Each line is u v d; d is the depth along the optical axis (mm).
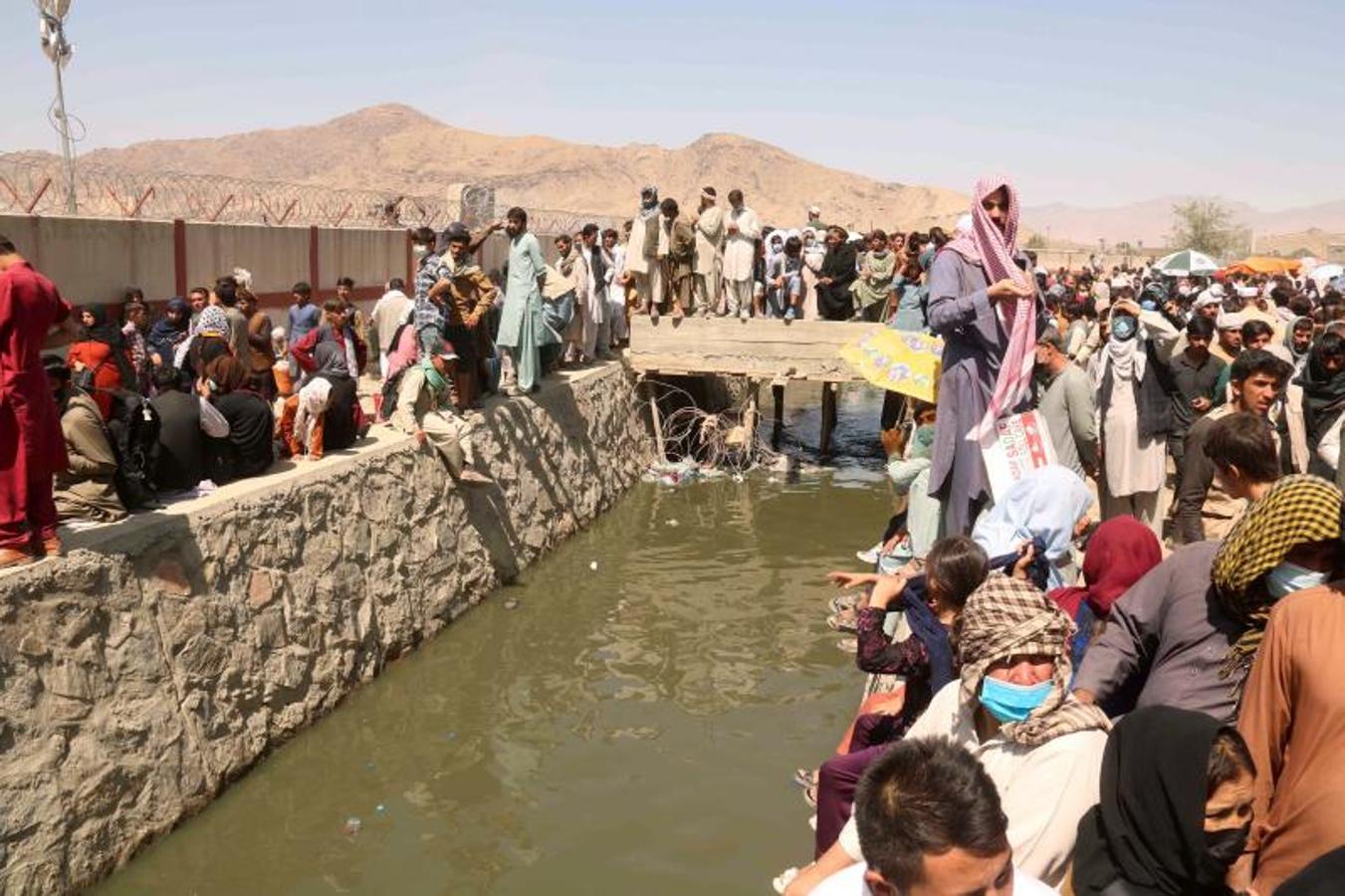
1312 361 7258
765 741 8539
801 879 3195
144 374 9844
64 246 10000
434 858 6809
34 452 6203
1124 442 8664
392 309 12672
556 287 14820
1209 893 2607
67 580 6418
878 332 8023
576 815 7363
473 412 12391
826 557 13484
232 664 7668
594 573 12727
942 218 71438
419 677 9633
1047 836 2908
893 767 2338
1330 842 2766
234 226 13039
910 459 7879
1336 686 2822
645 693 9461
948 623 4031
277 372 10008
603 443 16078
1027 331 5656
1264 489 3920
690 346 17656
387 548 10039
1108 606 4184
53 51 10812
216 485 8555
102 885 6191
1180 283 24031
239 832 6992
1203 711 3355
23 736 5910
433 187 128375
